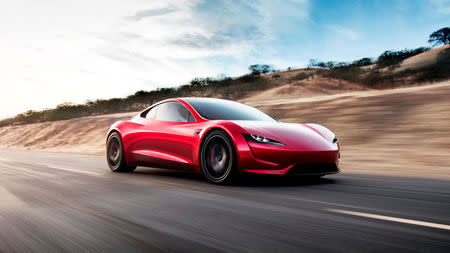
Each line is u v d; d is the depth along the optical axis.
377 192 3.37
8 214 2.60
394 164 6.12
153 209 2.69
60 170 5.73
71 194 3.38
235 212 2.55
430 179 4.29
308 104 16.11
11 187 3.86
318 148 3.76
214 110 4.55
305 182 4.05
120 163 5.31
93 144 21.50
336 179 4.31
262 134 3.73
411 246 1.76
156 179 4.44
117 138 5.38
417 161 6.26
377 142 8.46
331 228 2.11
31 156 10.42
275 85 83.69
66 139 28.47
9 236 2.07
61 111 80.50
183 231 2.09
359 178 4.40
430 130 8.61
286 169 3.61
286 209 2.63
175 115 4.71
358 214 2.45
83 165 6.73
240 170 3.71
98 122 33.00
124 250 1.79
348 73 78.88
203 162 4.05
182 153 4.35
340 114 12.49
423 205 2.76
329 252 1.70
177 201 2.98
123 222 2.32
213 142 3.97
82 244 1.89
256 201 2.94
